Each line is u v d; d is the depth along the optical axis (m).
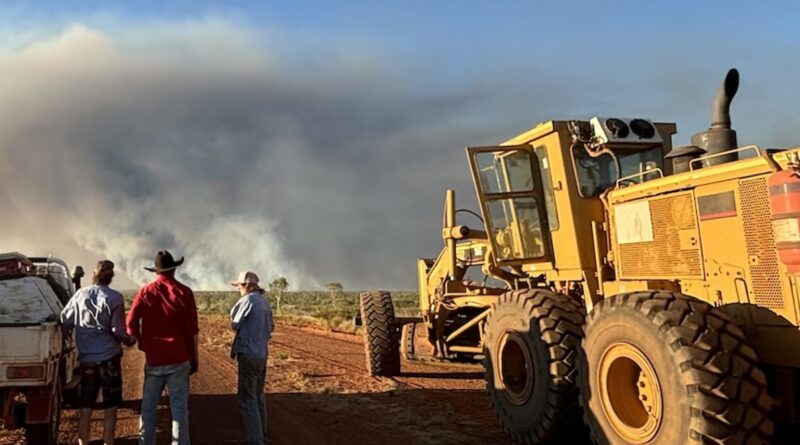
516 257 9.86
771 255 5.67
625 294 6.55
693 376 5.55
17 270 8.33
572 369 7.60
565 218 8.74
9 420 7.81
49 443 7.53
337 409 10.45
